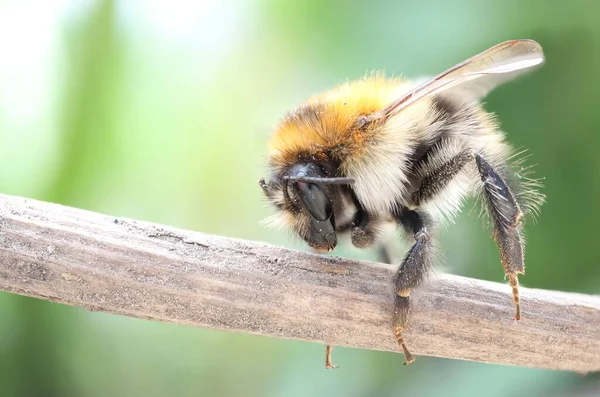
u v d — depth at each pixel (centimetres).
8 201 8
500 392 11
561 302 9
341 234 9
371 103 9
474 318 8
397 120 9
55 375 12
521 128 12
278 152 9
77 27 12
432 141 9
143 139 13
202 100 14
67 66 12
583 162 12
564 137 12
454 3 12
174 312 8
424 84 9
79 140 12
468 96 9
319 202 9
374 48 12
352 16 12
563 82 12
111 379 12
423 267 8
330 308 8
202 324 8
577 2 11
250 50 14
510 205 9
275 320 8
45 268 8
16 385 12
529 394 11
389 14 12
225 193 14
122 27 12
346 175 9
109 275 8
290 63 14
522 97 12
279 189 9
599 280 11
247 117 14
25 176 12
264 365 12
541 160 12
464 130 9
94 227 8
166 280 8
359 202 9
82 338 12
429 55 12
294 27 13
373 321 8
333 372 12
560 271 12
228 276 8
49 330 12
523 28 11
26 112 12
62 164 12
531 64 8
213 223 14
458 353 8
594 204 11
